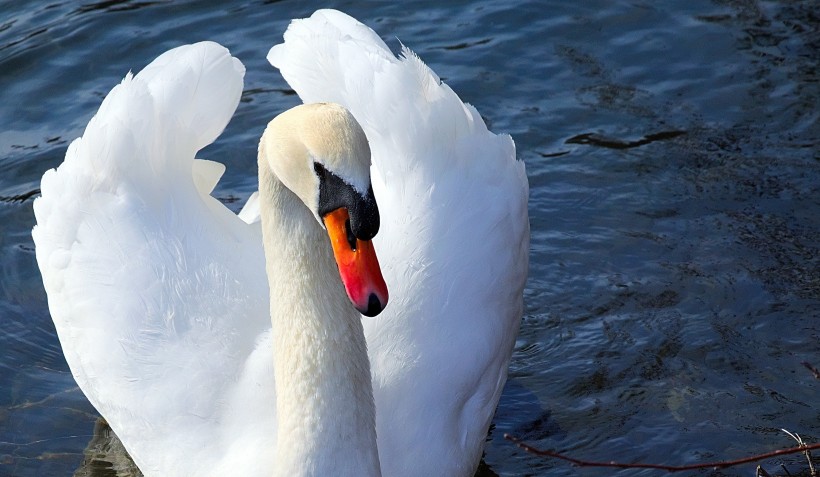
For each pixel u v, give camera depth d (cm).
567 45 1839
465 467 1109
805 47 1816
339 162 781
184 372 1088
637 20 1891
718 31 1858
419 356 1077
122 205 1167
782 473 1127
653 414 1227
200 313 1118
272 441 1018
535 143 1658
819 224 1488
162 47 1814
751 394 1241
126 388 1102
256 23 1870
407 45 1828
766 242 1466
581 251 1480
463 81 1762
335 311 892
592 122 1694
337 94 1227
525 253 1243
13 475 1169
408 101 1180
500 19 1891
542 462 1175
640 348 1323
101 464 1193
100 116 1217
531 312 1396
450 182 1166
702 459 1157
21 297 1433
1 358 1342
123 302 1130
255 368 1073
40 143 1644
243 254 1177
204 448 1055
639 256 1465
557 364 1314
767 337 1320
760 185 1563
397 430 1048
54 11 1884
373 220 777
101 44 1817
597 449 1184
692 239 1484
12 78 1756
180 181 1189
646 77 1777
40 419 1254
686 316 1365
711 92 1741
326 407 896
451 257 1130
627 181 1589
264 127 1689
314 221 883
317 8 1900
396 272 1112
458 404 1098
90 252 1162
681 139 1656
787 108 1697
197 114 1213
